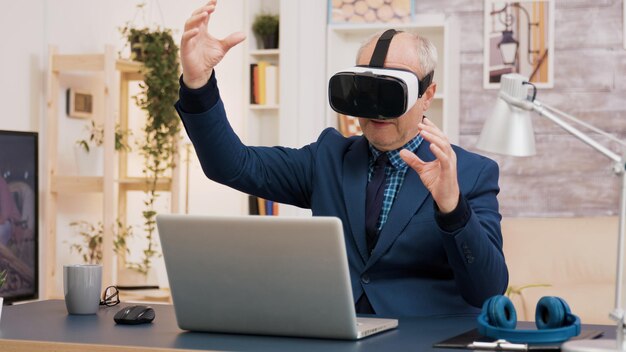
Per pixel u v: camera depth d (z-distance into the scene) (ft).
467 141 17.19
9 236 13.73
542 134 17.08
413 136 7.42
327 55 16.61
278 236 5.50
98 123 17.28
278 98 17.37
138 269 16.87
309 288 5.53
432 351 5.16
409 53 7.14
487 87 16.97
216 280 5.76
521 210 17.13
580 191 16.96
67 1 16.17
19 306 7.36
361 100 6.88
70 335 5.75
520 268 15.70
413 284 7.19
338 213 7.66
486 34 16.97
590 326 6.21
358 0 16.58
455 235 6.22
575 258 15.70
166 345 5.36
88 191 15.65
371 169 7.64
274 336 5.76
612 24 16.83
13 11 14.84
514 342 5.33
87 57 15.39
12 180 13.85
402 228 7.20
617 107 16.85
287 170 8.05
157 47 16.57
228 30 21.56
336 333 5.56
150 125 16.79
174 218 5.75
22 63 15.07
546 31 16.90
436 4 17.15
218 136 7.39
